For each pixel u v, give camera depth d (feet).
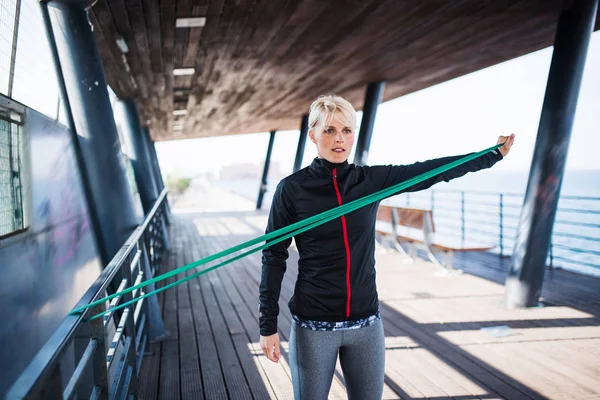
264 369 9.70
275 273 4.69
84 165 10.98
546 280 16.06
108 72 18.38
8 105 7.39
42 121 8.96
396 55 18.61
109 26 13.12
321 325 4.50
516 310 12.81
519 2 13.12
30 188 8.07
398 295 14.74
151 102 26.37
